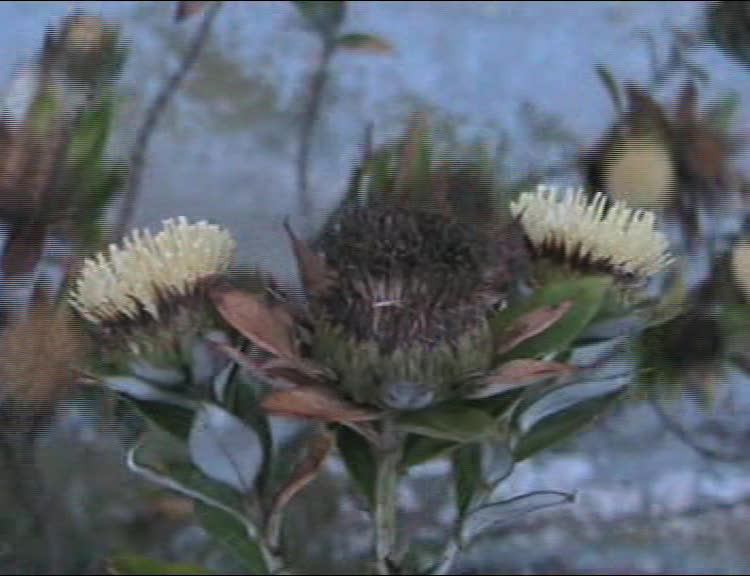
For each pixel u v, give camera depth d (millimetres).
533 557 525
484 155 565
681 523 530
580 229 477
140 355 462
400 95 585
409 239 450
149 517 525
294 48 593
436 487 528
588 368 480
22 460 530
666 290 543
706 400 544
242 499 471
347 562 518
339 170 573
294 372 452
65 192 554
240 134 578
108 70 579
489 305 462
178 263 466
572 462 537
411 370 445
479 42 597
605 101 583
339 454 484
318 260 466
